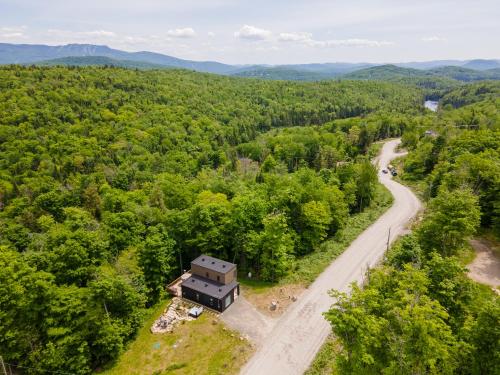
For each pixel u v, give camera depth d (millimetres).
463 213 37844
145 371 35312
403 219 64250
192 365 35156
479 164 54188
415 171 89562
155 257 46781
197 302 45125
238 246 52312
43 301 37812
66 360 35469
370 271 41125
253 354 35656
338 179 73688
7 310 36750
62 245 43625
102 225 56000
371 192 72000
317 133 149250
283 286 46812
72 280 42719
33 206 83062
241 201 55125
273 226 47750
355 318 23688
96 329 37281
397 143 141000
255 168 124438
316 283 46688
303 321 39938
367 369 23453
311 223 55562
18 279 38031
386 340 22938
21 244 66750
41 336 37312
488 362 21672
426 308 21312
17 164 108688
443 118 145750
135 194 79250
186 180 105062
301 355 35188
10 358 35688
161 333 40375
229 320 41125
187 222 53656
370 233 59688
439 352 20953
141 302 42625
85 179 94500
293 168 115875
